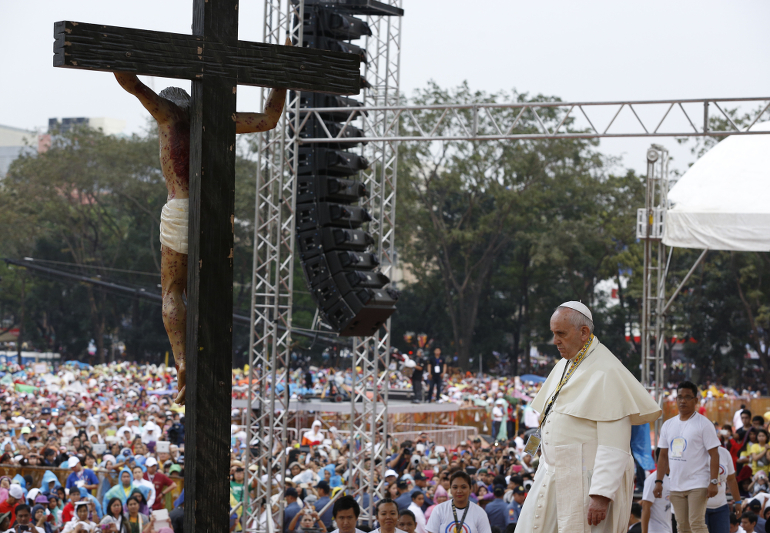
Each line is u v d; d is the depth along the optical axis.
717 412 57.75
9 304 135.50
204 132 7.26
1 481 26.44
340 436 46.09
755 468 27.86
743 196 32.78
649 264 35.06
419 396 56.06
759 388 110.19
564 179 108.69
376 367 29.08
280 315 27.31
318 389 64.50
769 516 21.28
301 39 25.47
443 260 119.56
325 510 25.98
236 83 7.43
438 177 111.81
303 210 26.03
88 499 26.33
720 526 16.16
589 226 106.75
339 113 26.84
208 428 7.19
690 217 33.09
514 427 55.81
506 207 108.38
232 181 7.36
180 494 28.48
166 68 7.12
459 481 14.05
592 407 8.27
